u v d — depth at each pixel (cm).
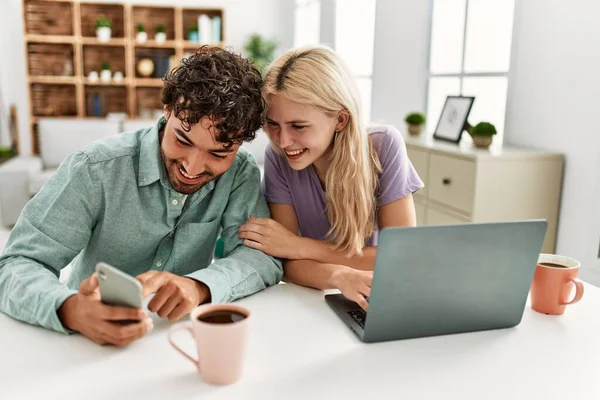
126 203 116
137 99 574
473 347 91
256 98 105
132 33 560
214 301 103
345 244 131
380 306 89
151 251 125
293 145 119
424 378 81
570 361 87
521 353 89
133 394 75
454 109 313
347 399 74
